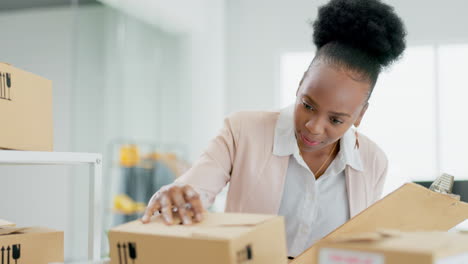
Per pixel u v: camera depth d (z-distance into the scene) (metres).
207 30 4.27
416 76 4.24
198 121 4.18
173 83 3.89
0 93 0.97
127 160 3.46
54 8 3.34
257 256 0.60
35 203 3.37
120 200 3.40
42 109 1.10
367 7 0.98
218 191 1.12
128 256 0.60
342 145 1.14
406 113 4.24
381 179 1.23
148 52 3.67
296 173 1.16
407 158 4.22
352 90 0.92
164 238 0.58
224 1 4.68
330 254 0.48
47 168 3.36
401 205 0.84
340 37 0.99
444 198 0.84
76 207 3.33
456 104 4.18
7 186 3.40
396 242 0.48
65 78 3.32
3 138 0.97
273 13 4.61
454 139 4.17
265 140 1.17
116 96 3.45
